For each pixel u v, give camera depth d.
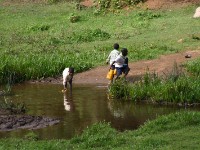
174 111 21.22
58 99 24.36
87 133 16.81
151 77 26.91
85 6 53.19
